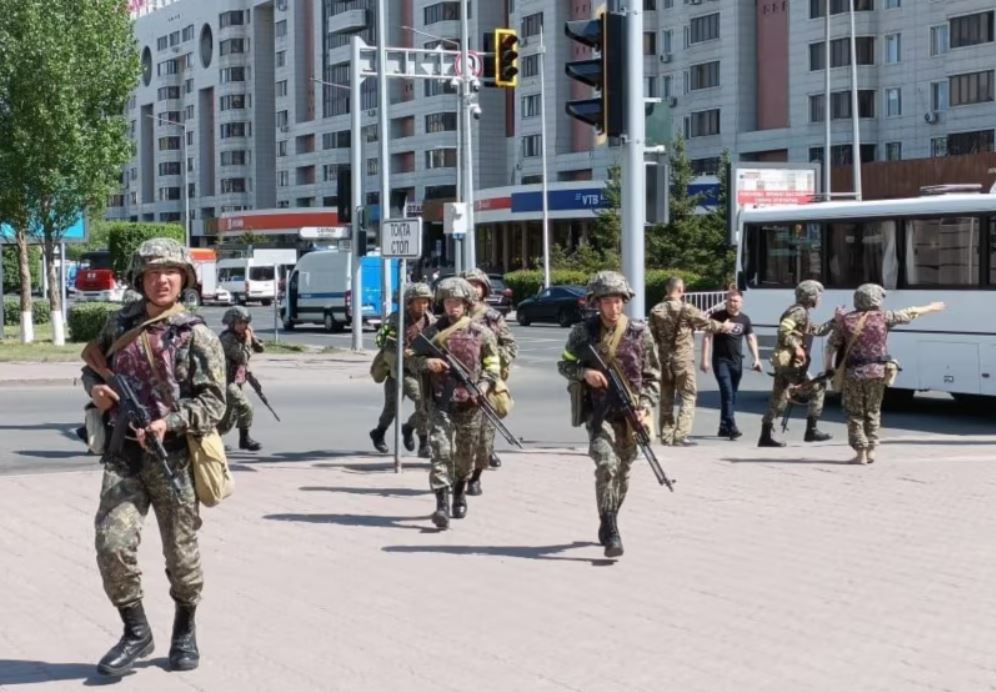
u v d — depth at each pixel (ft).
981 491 37.73
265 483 39.63
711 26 237.25
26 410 64.08
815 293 49.03
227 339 47.80
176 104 432.66
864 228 66.90
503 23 282.15
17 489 38.17
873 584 26.21
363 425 59.06
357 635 22.39
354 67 105.19
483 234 263.08
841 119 213.05
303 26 356.79
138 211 457.68
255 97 383.86
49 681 19.75
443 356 32.35
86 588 25.84
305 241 292.40
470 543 30.42
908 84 207.00
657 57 249.75
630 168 42.24
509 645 21.76
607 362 27.78
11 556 28.89
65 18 110.93
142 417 19.21
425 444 45.29
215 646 21.70
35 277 211.61
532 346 120.57
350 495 37.35
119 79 113.80
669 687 19.45
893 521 33.17
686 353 48.85
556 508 35.01
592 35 42.45
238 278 250.16
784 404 49.19
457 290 32.35
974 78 196.85
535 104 269.85
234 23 389.60
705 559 28.60
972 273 61.67
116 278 240.53
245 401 48.37
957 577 26.81
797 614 23.81
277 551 29.50
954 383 62.44
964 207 61.93
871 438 43.29
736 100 232.32
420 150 300.61
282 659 20.93
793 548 29.81
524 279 198.90
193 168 423.23
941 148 202.18
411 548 29.84
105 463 19.89
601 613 23.90
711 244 179.52
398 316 42.57
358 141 106.63
